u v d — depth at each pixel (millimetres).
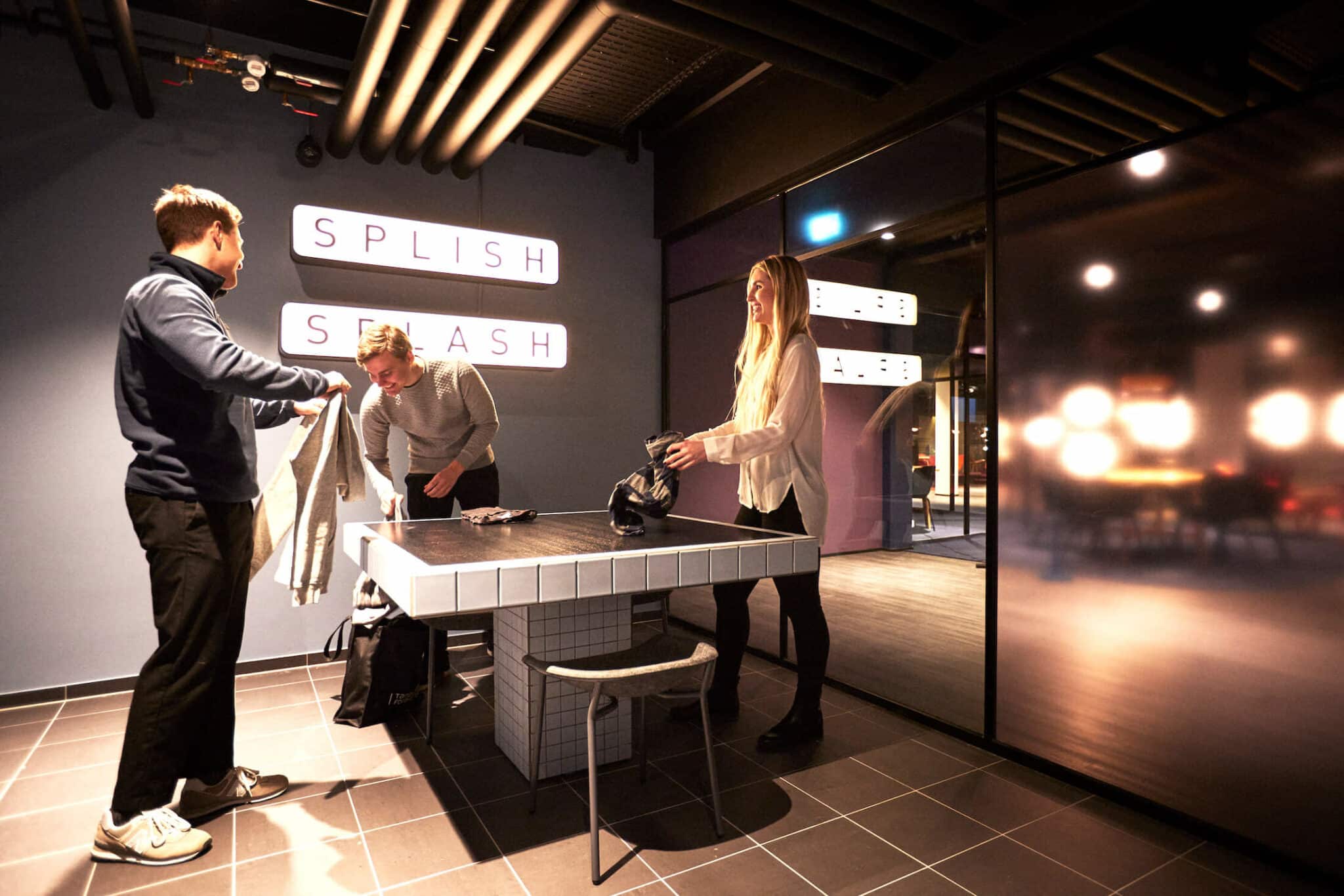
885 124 2859
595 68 3447
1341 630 1729
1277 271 1812
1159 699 2062
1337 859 1715
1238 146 1874
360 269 3598
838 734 2643
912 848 1876
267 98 3445
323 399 2221
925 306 3020
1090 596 2227
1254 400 1861
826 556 3832
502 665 2492
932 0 2232
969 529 3148
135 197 3182
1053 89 2291
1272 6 1808
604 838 1934
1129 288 2109
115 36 2631
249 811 2082
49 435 3045
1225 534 1923
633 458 4484
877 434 3479
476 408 3076
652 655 1889
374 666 2738
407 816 2057
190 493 1844
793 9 2375
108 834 1819
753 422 2572
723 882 1730
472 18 2424
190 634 1857
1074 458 2264
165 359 1794
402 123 3412
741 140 3725
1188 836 1938
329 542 2275
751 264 3832
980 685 3014
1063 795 2168
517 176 4090
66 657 3078
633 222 4480
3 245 2963
